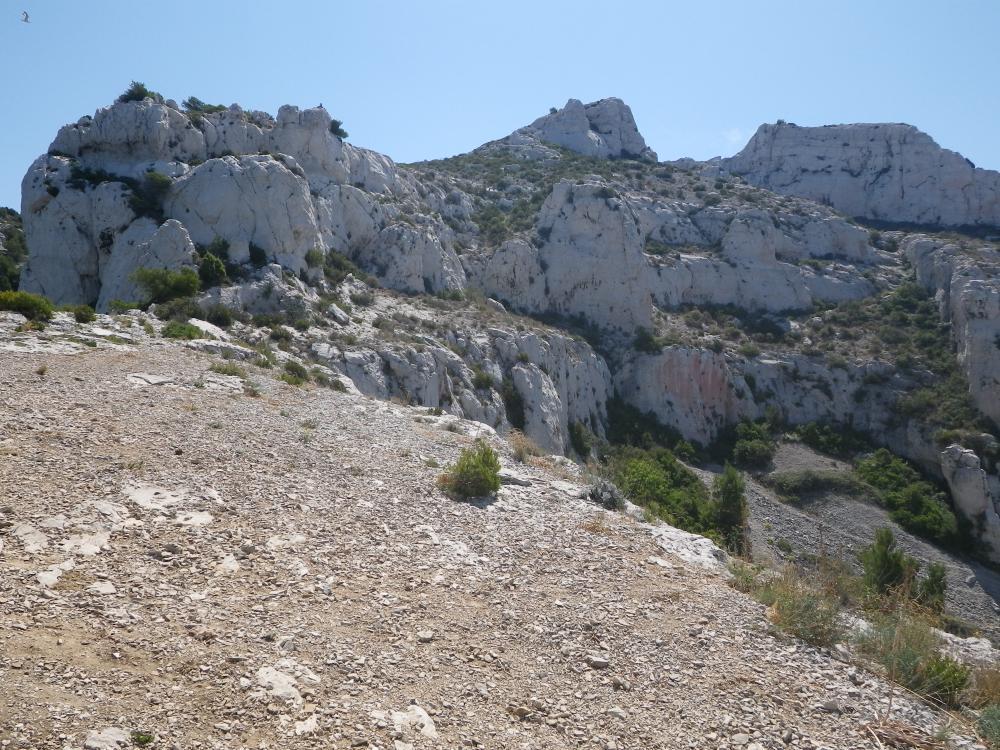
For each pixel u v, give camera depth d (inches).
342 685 257.6
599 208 2573.8
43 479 373.7
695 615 368.8
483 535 428.5
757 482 2064.5
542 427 1787.6
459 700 265.1
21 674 225.9
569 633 328.5
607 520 511.8
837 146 3971.5
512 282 2429.9
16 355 653.9
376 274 2089.1
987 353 2215.8
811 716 297.1
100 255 1690.5
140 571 307.9
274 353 1106.1
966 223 3595.0
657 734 267.6
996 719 308.3
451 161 3722.9
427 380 1504.7
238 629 278.8
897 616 417.7
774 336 2610.7
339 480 470.9
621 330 2497.5
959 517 1939.0
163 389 615.5
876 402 2343.8
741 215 2972.4
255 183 1705.2
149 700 227.5
